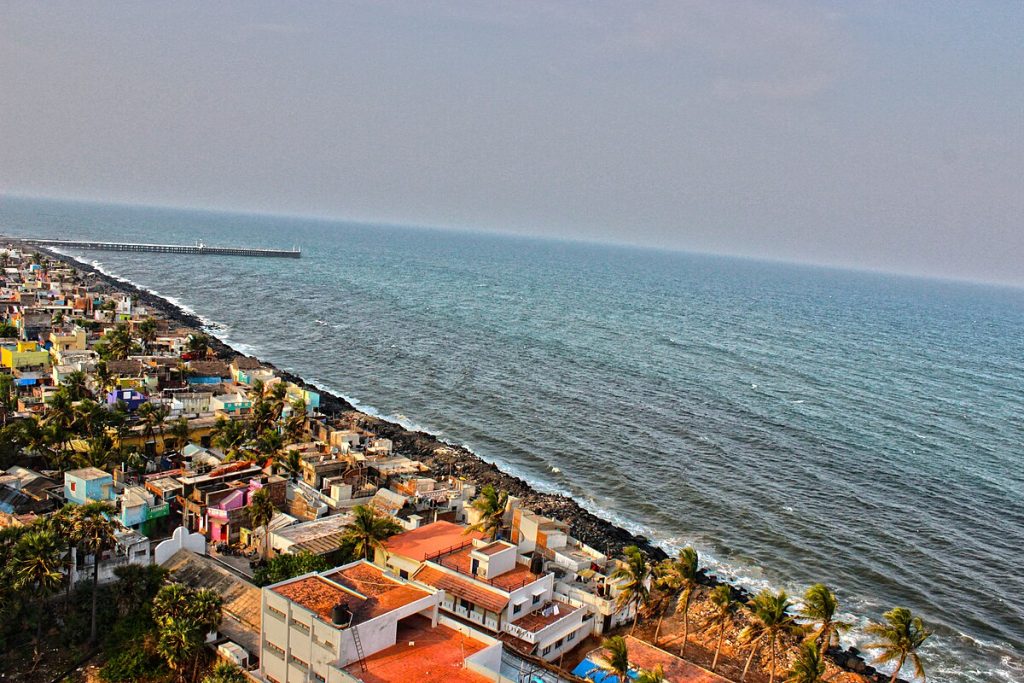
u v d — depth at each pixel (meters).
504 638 80.69
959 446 191.00
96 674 73.94
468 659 59.59
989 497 156.38
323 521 103.31
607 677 78.19
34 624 78.00
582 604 92.25
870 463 171.38
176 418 143.62
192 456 126.12
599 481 149.00
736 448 174.25
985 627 106.88
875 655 97.38
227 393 163.25
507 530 105.81
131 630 78.19
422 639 63.28
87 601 80.56
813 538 129.88
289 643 61.88
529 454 161.50
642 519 132.62
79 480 102.06
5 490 101.81
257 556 99.31
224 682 65.00
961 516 145.12
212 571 88.50
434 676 57.94
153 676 73.75
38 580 74.75
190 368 177.62
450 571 88.00
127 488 107.56
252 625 79.25
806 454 174.00
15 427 125.62
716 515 136.25
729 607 90.19
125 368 167.75
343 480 120.56
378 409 186.88
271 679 64.38
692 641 94.94
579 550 104.88
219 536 102.75
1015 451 190.62
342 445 136.25
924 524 139.75
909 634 79.31
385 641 61.12
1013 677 95.62
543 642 81.38
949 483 162.38
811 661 76.81
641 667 80.44
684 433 182.38
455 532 99.81
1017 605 113.56
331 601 62.69
